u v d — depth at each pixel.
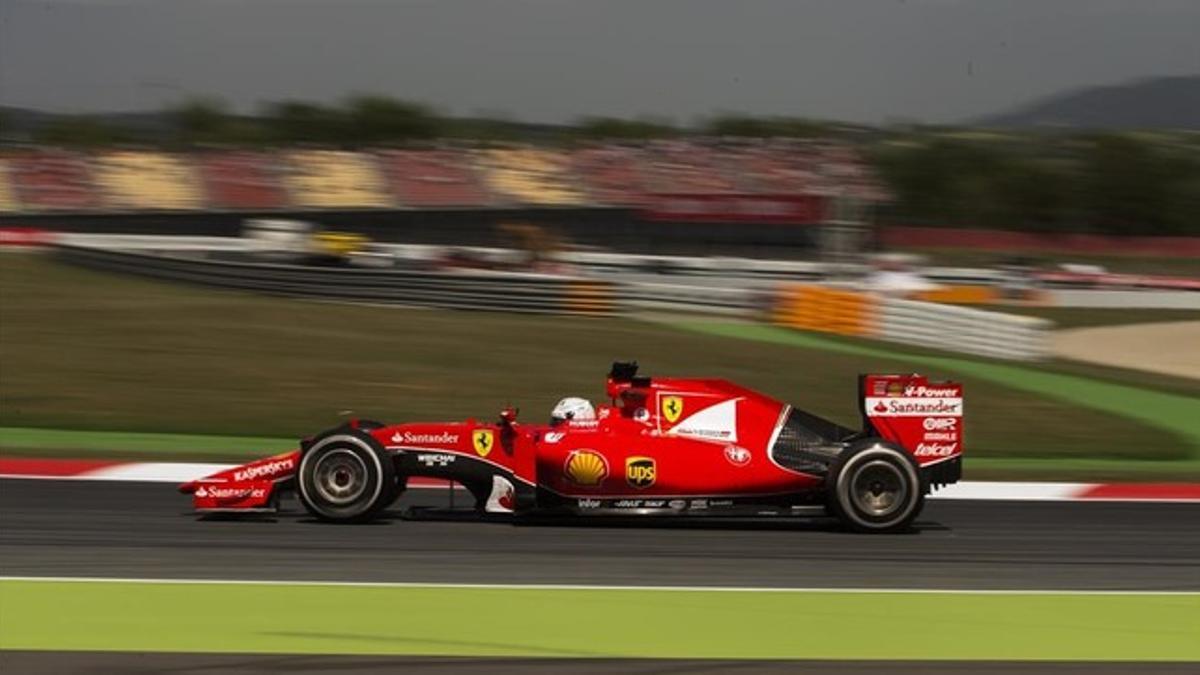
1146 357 29.70
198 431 16.17
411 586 8.24
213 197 79.38
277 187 82.44
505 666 6.57
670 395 10.44
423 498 11.91
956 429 10.62
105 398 18.00
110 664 6.43
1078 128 122.06
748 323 32.72
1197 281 57.62
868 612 7.88
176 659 6.57
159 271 36.78
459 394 19.34
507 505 10.32
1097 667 6.78
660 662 6.70
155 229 63.78
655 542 9.88
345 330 25.94
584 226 68.50
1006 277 55.62
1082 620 7.84
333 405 18.12
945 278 55.47
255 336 24.48
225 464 13.56
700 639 7.18
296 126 149.38
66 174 78.94
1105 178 105.62
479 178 89.12
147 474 12.81
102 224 63.38
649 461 10.19
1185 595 8.56
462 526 10.31
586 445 10.22
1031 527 11.06
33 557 8.93
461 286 31.61
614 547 9.65
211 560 8.91
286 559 8.97
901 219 102.31
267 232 58.69
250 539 9.65
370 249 54.62
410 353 23.05
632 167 96.50
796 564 9.23
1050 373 24.16
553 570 8.80
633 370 10.51
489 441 10.38
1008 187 106.31
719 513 10.32
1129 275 67.25
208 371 20.45
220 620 7.37
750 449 10.28
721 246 66.62
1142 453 16.47
